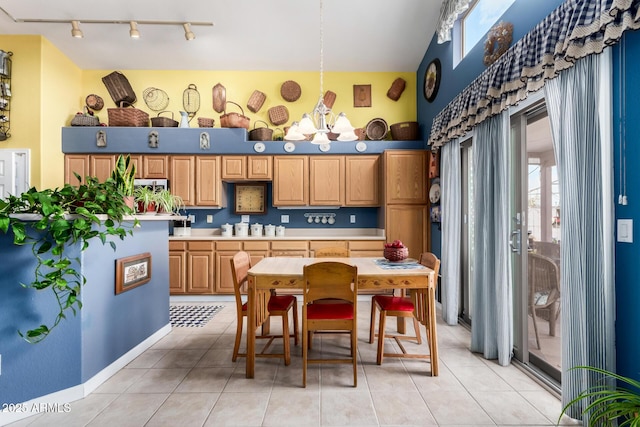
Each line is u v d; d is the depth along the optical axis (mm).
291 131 2803
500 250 2508
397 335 3137
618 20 1470
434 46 4371
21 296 1895
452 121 3289
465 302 3740
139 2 3783
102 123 4797
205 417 1854
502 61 2406
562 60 1780
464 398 2051
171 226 4984
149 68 5094
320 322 2207
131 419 1836
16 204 1849
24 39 4254
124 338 2529
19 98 4238
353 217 5113
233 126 4773
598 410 1585
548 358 2479
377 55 4805
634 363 1547
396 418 1846
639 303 1521
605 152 1677
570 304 1766
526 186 2541
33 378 1917
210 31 4285
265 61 4934
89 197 2111
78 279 2049
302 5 3869
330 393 2107
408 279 2352
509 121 2514
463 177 3779
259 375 2355
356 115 5176
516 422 1809
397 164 4520
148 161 4719
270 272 2373
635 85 1537
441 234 3986
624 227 1596
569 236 1783
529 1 2289
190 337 3137
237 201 5094
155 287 3027
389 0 3805
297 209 5117
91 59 4816
